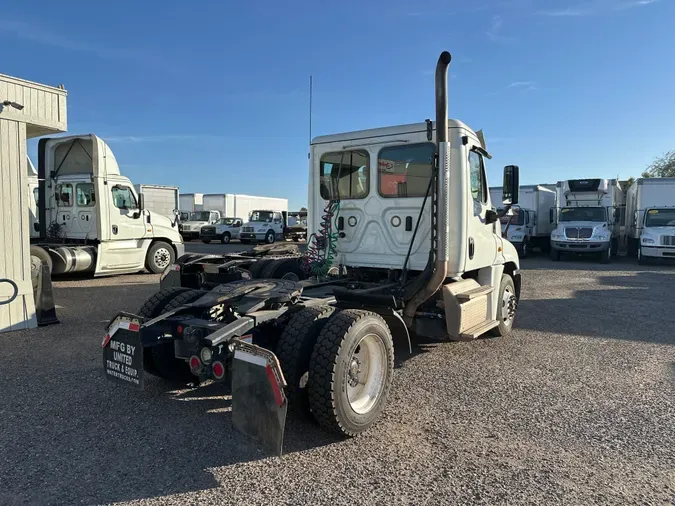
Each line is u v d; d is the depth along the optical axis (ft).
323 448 11.95
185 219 115.55
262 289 14.74
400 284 17.33
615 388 16.29
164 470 10.89
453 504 9.61
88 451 11.76
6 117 23.52
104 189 41.42
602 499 9.82
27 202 24.34
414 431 12.93
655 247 58.29
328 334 12.19
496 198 64.95
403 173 18.22
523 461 11.35
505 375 17.58
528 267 57.98
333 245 19.92
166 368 15.42
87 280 42.73
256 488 10.16
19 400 14.92
